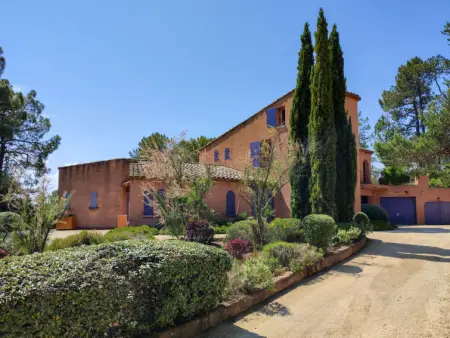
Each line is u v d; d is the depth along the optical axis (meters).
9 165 24.73
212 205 20.16
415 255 11.27
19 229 8.84
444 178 17.38
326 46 14.27
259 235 11.20
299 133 15.45
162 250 4.58
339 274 8.55
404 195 28.27
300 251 8.54
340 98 15.55
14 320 2.90
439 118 14.48
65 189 23.05
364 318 5.49
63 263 3.72
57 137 27.53
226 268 5.27
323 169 13.44
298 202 14.75
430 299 6.42
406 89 38.53
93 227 21.36
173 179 13.02
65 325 3.23
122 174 21.03
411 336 4.77
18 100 22.55
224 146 26.69
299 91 15.66
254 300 6.11
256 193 11.82
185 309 4.57
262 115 23.41
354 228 12.59
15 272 3.34
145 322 4.14
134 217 18.28
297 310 5.88
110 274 3.72
